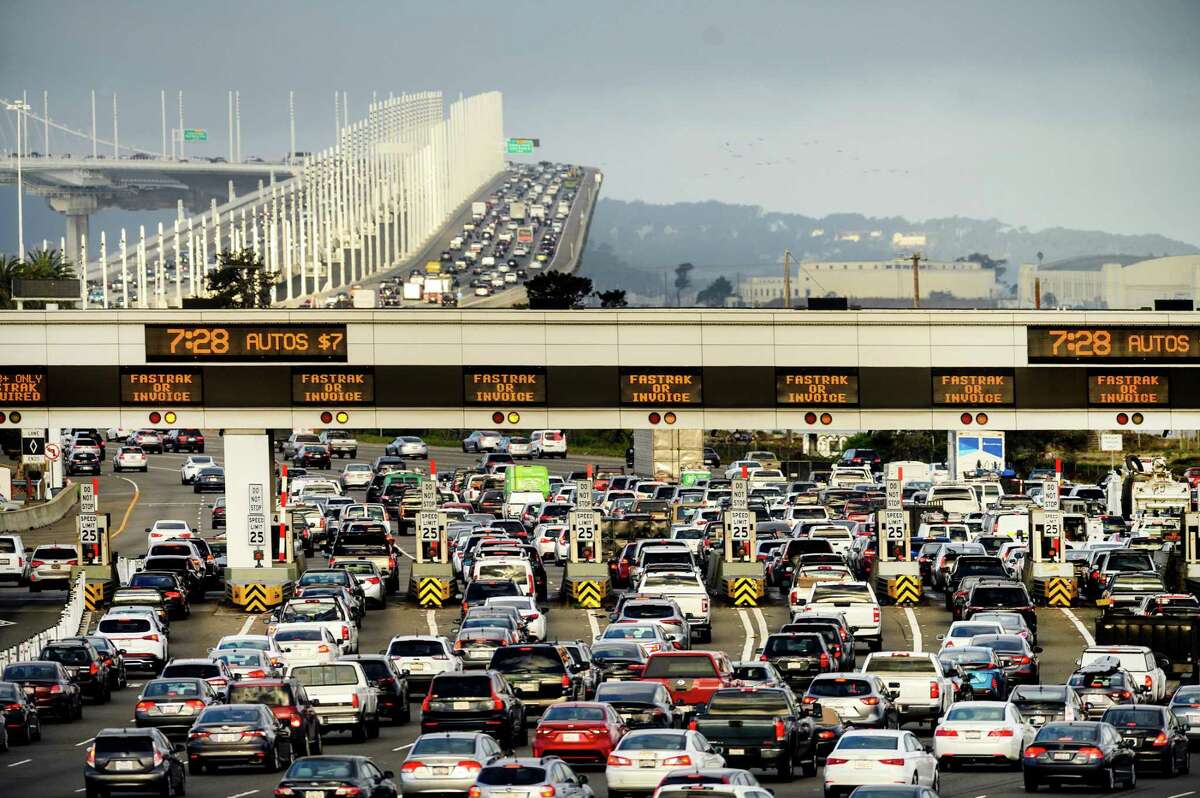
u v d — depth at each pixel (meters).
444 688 129.00
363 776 100.38
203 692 136.38
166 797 110.00
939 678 141.50
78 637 169.25
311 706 134.62
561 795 98.00
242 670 150.00
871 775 106.56
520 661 143.00
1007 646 160.88
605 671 154.50
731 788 90.00
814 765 126.44
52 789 115.94
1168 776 128.12
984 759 126.00
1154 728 127.19
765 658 153.62
